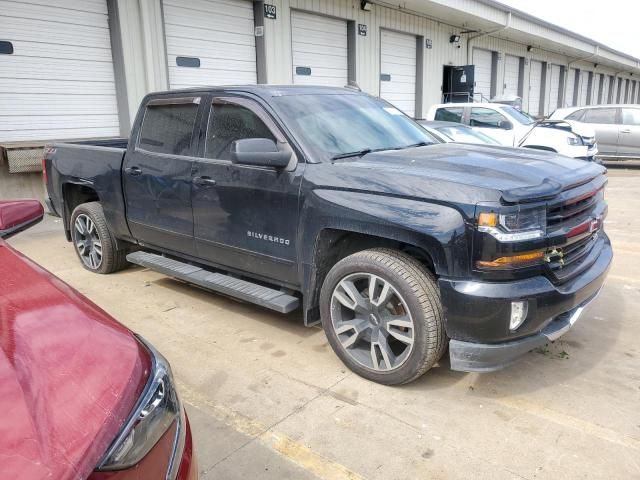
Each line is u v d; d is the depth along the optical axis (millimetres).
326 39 13945
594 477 2514
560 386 3324
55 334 1700
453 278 2920
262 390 3332
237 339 4062
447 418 3004
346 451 2740
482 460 2648
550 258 2982
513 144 10852
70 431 1355
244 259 3996
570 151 10305
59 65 9133
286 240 3645
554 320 3186
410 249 3316
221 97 4141
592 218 3377
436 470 2584
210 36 11164
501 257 2818
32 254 6520
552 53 28016
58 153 5754
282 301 3707
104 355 1652
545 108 28453
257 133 3854
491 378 3430
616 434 2834
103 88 9758
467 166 3273
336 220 3303
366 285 3457
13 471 1211
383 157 3602
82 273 5707
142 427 1505
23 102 8828
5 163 8555
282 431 2918
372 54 15336
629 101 45562
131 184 4812
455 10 16000
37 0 8703
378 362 3338
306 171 3508
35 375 1501
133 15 9711
